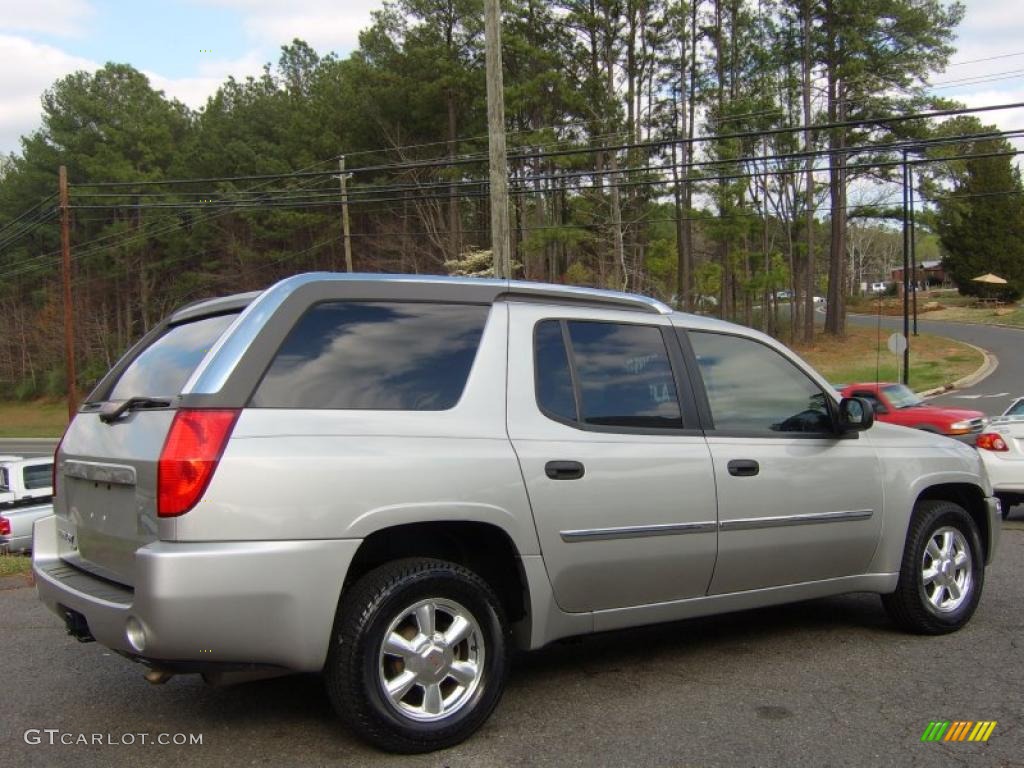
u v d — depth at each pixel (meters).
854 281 96.81
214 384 3.46
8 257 62.62
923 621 5.40
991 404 29.52
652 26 43.34
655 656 5.07
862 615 6.03
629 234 40.97
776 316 53.44
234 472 3.33
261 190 47.34
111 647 3.54
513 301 4.27
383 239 46.47
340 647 3.52
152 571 3.21
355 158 46.41
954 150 49.81
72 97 60.19
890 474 5.32
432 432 3.77
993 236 72.00
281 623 3.35
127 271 58.19
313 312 3.75
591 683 4.59
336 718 4.08
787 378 5.13
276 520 3.36
